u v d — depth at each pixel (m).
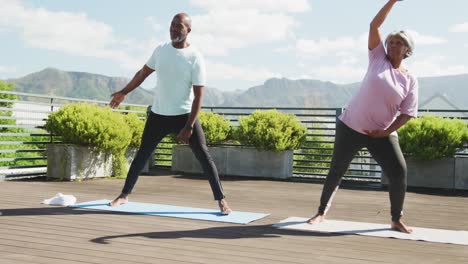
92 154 7.63
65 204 4.84
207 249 3.26
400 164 3.96
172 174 8.75
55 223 3.96
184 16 4.50
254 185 7.44
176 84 4.56
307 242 3.55
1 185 6.48
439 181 7.41
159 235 3.63
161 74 4.59
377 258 3.15
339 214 4.89
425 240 3.71
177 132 4.68
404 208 5.48
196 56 4.53
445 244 3.62
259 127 8.39
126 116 8.59
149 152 4.89
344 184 7.96
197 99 4.50
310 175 8.66
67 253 3.04
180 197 5.82
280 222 4.25
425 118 7.60
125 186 4.97
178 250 3.20
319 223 4.24
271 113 8.61
